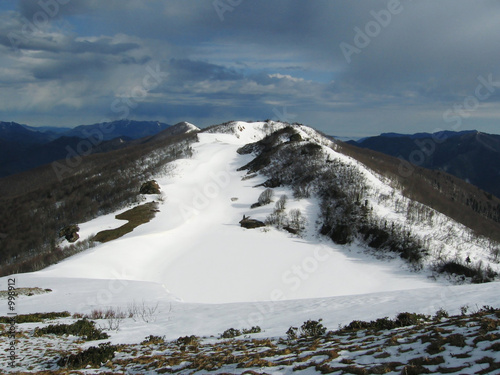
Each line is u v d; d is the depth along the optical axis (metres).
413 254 66.38
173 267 58.22
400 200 87.81
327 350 11.01
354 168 97.12
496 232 101.38
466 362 8.10
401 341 10.70
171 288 50.25
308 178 96.81
